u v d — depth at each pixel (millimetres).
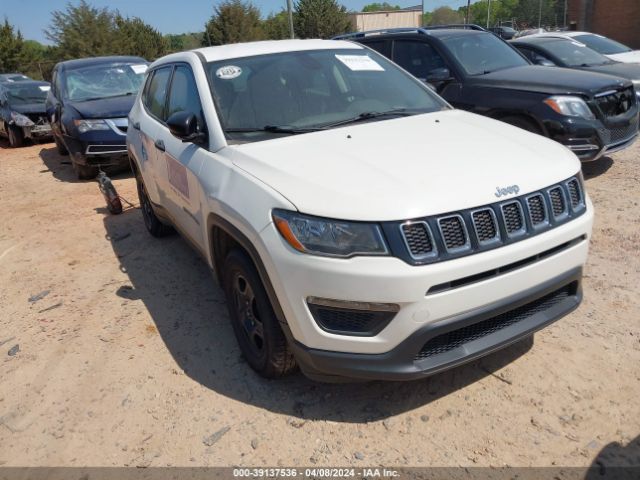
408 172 2775
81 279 5059
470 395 3055
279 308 2789
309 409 3055
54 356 3797
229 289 3396
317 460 2709
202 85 3768
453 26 8133
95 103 9008
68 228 6621
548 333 3531
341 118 3727
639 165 6973
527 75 6656
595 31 30109
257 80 3820
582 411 2871
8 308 4625
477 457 2650
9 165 11094
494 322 2801
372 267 2482
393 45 7730
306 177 2805
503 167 2854
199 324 4023
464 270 2535
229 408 3111
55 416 3197
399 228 2494
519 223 2723
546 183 2850
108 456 2854
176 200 4215
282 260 2664
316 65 4062
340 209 2562
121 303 4477
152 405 3195
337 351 2662
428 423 2885
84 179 9148
